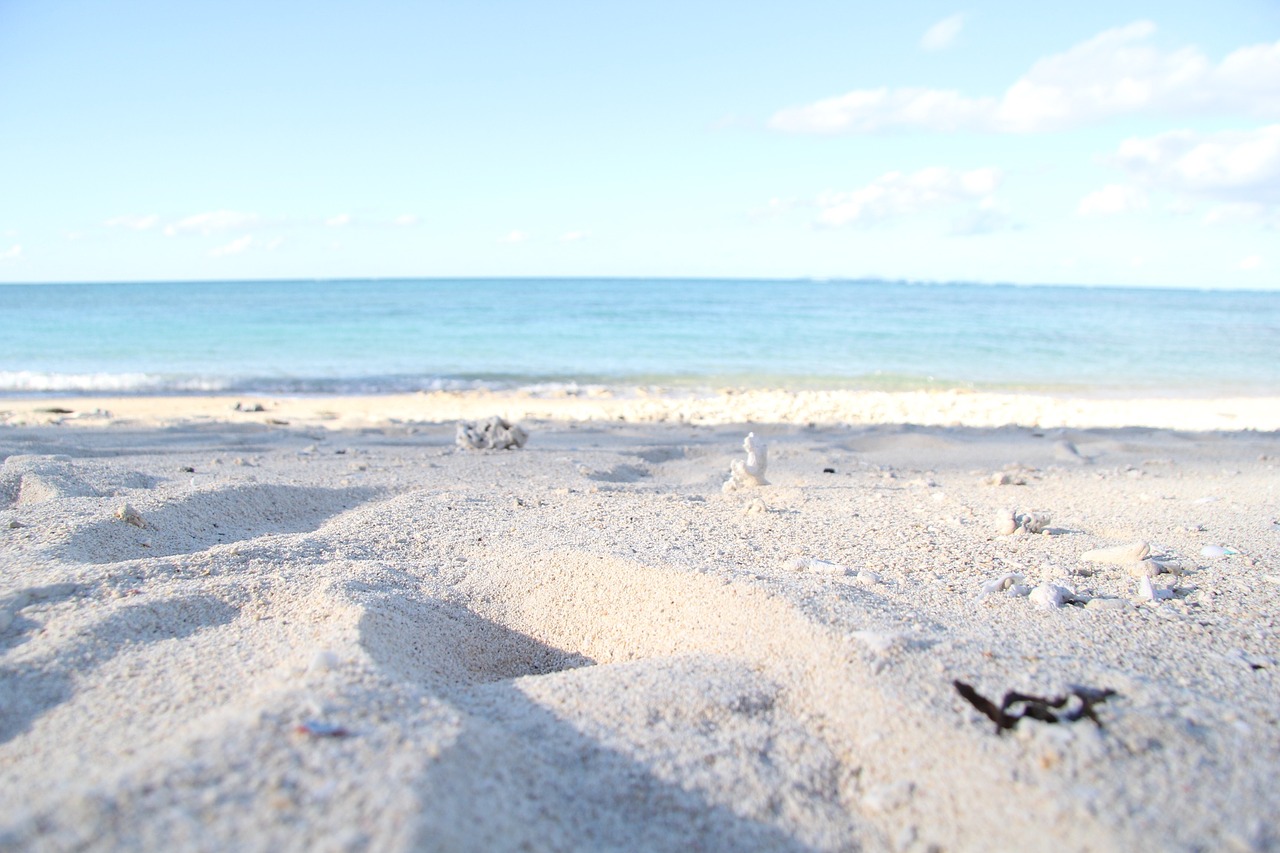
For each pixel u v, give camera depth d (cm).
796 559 57
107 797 24
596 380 305
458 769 28
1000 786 29
